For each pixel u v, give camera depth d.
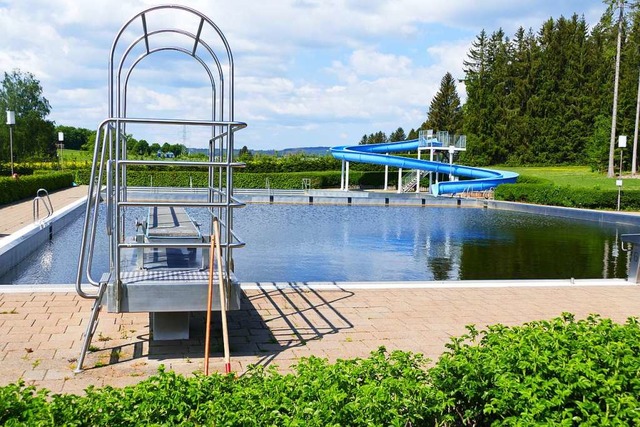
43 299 6.02
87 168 36.84
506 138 48.81
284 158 42.31
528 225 19.05
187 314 4.82
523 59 50.84
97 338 4.87
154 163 4.50
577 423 2.62
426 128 57.94
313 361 2.93
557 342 3.16
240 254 12.45
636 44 42.47
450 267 11.28
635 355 3.27
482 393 2.76
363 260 11.95
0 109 48.06
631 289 7.44
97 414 2.31
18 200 20.12
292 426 2.17
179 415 2.31
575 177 34.94
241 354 4.57
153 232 5.04
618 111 36.19
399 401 2.49
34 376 4.00
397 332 5.23
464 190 30.38
